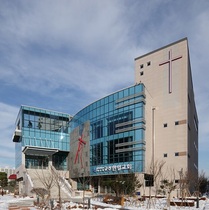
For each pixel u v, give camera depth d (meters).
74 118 66.12
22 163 59.41
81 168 57.50
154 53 53.00
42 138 65.38
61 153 70.12
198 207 26.84
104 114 52.22
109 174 47.97
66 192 43.38
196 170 73.25
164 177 43.97
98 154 51.78
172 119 47.91
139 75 54.66
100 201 33.88
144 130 45.75
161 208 25.61
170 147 47.03
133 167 44.03
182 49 48.84
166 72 50.41
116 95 50.34
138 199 33.06
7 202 33.03
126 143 46.34
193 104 62.91
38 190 33.66
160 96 50.41
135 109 46.47
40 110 67.06
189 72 52.38
